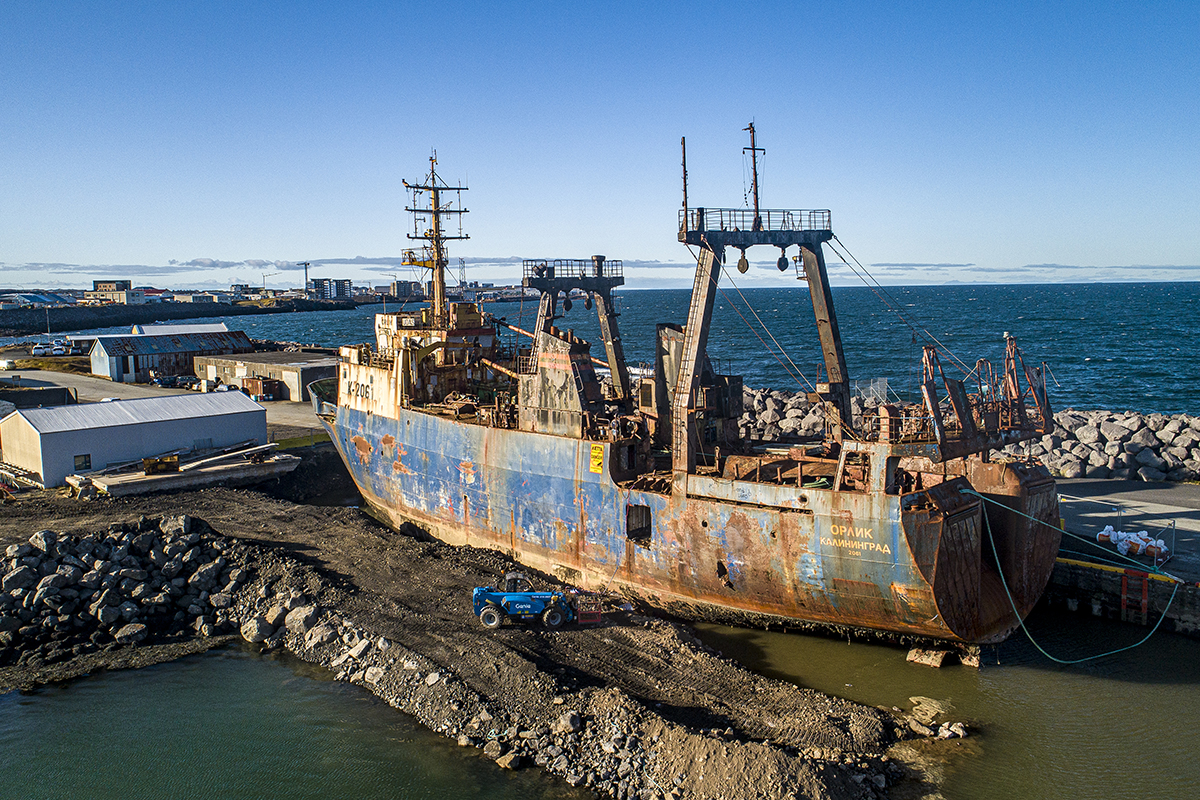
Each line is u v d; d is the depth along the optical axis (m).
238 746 20.03
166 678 23.30
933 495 21.92
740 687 21.47
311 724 20.84
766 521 23.75
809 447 30.22
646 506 26.42
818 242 26.75
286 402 65.75
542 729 19.59
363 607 25.98
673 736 18.58
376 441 38.06
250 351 86.38
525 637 23.95
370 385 38.72
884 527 21.81
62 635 25.22
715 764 17.59
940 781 18.20
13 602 25.59
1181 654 24.34
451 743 19.73
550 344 29.47
